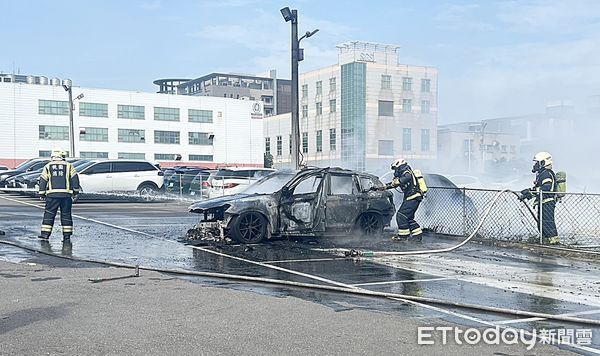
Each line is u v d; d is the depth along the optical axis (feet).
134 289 24.09
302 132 224.33
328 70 209.36
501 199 41.34
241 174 77.56
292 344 17.02
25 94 199.00
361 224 40.47
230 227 37.14
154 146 222.69
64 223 39.06
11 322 18.86
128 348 16.42
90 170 80.48
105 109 213.66
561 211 40.83
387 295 23.30
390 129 189.26
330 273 28.30
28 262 30.50
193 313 20.31
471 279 27.09
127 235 41.96
